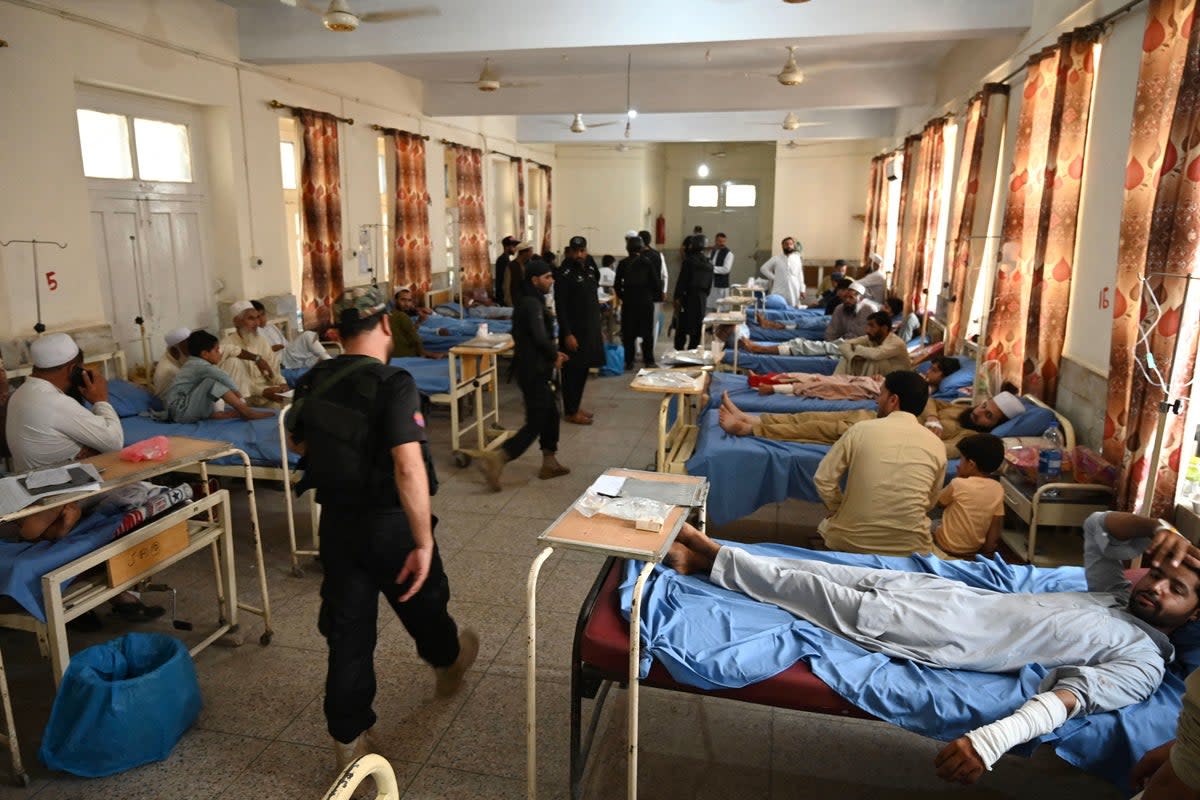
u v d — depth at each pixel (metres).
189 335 4.61
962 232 5.90
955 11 4.94
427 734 2.54
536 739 2.49
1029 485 3.42
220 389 4.22
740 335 7.26
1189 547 2.14
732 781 2.36
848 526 3.04
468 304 10.03
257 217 6.39
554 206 15.05
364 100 7.97
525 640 3.10
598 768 2.41
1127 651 2.06
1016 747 1.93
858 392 4.96
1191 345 2.72
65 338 3.15
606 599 2.37
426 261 9.12
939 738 1.99
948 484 3.65
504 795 2.29
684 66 8.14
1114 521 2.30
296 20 5.88
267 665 2.93
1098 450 3.68
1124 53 3.65
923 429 3.06
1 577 2.32
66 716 2.33
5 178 4.23
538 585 3.57
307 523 4.28
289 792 2.30
